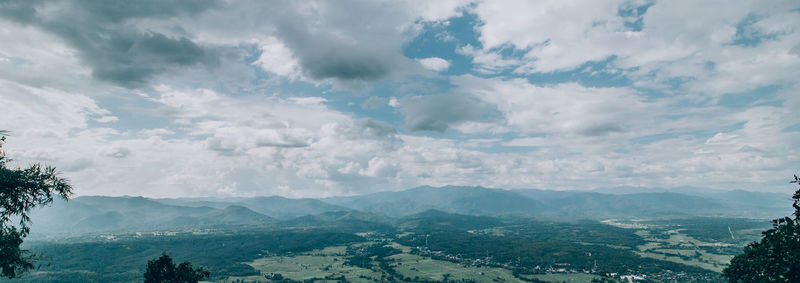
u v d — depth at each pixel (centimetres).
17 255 4825
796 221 4191
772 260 4150
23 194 4888
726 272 4728
